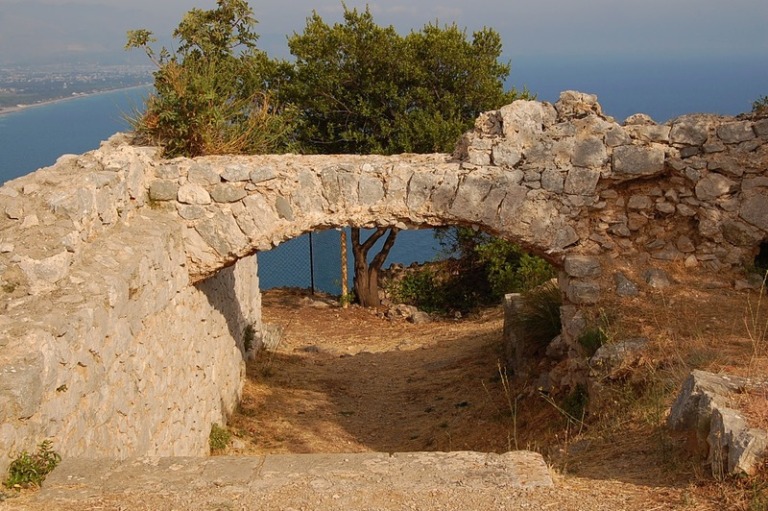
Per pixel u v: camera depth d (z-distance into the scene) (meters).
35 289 5.82
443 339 15.38
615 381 7.38
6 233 6.21
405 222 8.79
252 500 4.58
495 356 12.65
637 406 6.57
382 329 17.08
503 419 9.24
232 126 10.39
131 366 6.51
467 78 17.56
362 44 17.03
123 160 7.81
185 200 8.48
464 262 19.61
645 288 8.77
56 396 5.03
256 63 13.69
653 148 8.73
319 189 8.63
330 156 9.30
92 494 4.58
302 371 13.53
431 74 17.55
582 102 8.80
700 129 8.74
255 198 8.56
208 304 9.54
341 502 4.55
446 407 10.96
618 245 9.02
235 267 11.76
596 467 5.50
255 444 9.75
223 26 11.95
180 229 8.45
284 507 4.49
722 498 4.53
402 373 13.38
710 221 8.84
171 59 10.65
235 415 10.69
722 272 8.90
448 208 8.73
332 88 17.34
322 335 16.55
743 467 4.56
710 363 6.81
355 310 18.45
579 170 8.74
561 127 8.75
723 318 8.13
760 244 9.07
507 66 18.28
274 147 11.40
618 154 8.71
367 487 4.74
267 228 8.59
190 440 8.48
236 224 8.55
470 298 19.09
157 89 9.91
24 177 7.03
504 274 17.53
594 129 8.74
